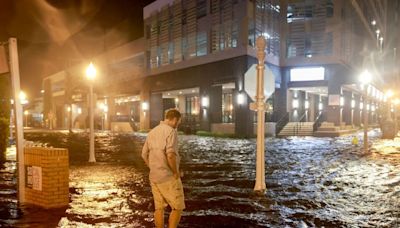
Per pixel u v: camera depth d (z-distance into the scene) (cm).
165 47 4603
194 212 660
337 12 3872
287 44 4081
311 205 718
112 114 5878
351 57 4375
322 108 5366
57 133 4297
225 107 4231
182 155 1725
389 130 2881
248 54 3438
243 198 779
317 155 1705
